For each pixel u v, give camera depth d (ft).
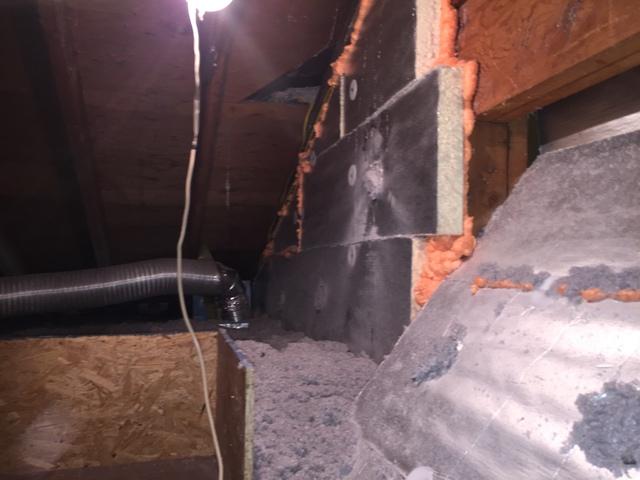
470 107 3.94
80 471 6.81
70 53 6.18
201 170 8.30
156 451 7.14
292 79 7.11
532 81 3.38
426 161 4.00
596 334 2.37
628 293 2.38
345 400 4.09
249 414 3.93
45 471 6.80
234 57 6.52
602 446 1.94
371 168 5.05
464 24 4.15
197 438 7.25
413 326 4.00
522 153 4.11
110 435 7.01
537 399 2.37
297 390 4.19
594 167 3.35
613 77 3.36
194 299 11.28
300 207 7.86
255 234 10.27
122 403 7.06
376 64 5.09
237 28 6.13
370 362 4.74
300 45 6.45
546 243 3.26
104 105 7.02
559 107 3.89
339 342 5.72
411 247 4.13
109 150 7.79
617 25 2.75
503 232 3.77
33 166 7.91
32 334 7.44
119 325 8.73
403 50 4.51
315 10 6.05
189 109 7.18
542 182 3.75
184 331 7.54
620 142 3.25
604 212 3.05
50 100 6.83
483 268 3.60
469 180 3.99
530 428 2.28
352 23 5.70
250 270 11.76
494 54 3.77
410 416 3.19
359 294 5.21
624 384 2.06
